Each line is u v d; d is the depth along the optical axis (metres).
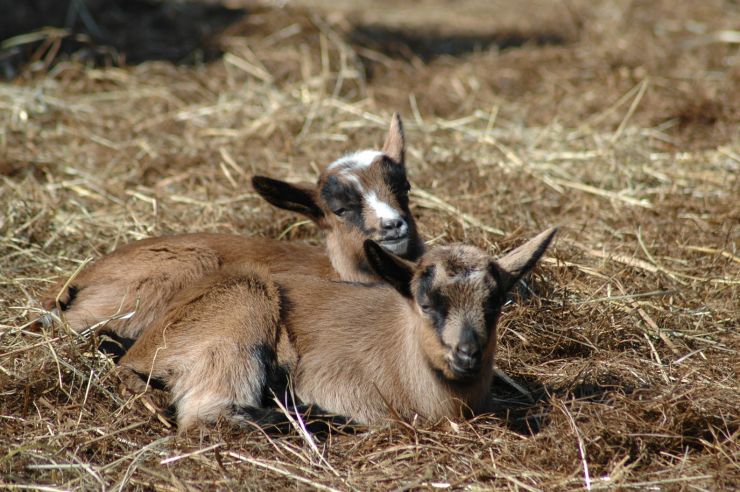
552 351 17.34
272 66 33.56
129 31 36.62
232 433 14.81
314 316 16.22
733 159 26.20
